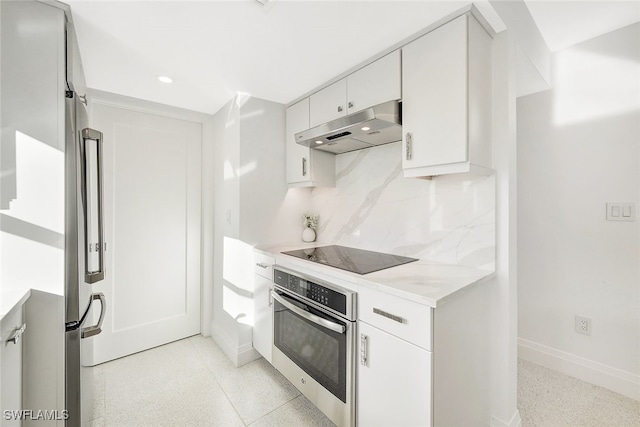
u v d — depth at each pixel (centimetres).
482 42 136
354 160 225
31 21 114
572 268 199
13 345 98
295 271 175
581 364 195
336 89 192
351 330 134
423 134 140
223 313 245
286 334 182
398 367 116
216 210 262
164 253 250
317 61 172
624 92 177
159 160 246
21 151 111
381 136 181
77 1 120
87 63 174
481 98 135
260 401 178
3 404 90
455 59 128
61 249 117
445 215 166
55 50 118
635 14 163
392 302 118
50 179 116
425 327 107
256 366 217
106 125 222
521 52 154
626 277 179
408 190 187
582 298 195
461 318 123
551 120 205
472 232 153
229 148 235
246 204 222
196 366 217
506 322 141
